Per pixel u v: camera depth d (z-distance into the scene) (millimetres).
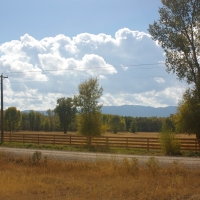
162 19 29641
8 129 83250
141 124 111438
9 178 13109
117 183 12156
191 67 29344
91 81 37781
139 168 15844
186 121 30828
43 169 16109
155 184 12141
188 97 30766
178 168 15359
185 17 29078
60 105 75062
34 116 104625
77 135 36906
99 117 38094
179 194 10375
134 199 9938
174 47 29188
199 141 28609
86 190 11227
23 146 34625
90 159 20719
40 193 10859
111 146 31828
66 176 14289
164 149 27141
